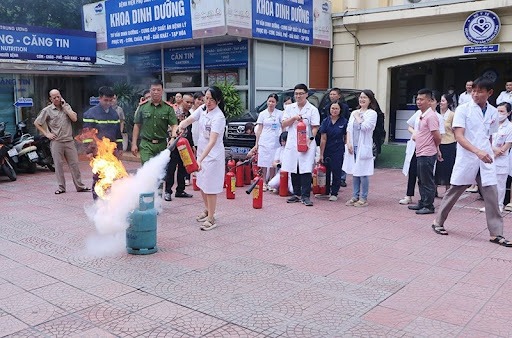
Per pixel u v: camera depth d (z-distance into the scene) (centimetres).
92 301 403
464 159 562
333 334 347
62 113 855
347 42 1427
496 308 389
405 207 753
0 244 561
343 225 645
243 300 403
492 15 1177
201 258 509
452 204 591
